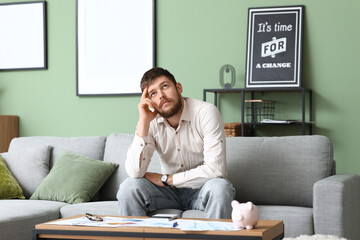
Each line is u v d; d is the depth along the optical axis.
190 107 2.45
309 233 2.25
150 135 2.48
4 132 4.57
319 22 3.97
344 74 3.93
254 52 4.04
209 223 1.79
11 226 2.26
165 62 4.32
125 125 4.43
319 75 3.98
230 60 4.17
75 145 3.20
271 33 4.01
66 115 4.59
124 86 4.41
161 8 4.32
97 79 4.48
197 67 4.24
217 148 2.33
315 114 3.99
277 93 4.08
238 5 4.14
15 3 4.69
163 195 2.43
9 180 3.02
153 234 1.69
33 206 2.58
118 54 4.42
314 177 2.54
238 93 4.16
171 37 4.30
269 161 2.63
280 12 4.01
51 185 2.92
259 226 1.73
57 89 4.61
